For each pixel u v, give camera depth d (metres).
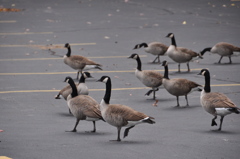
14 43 35.62
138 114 13.66
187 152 13.16
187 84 18.81
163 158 12.63
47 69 27.33
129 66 27.98
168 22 43.53
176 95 19.11
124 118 13.69
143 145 13.88
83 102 15.02
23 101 20.09
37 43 35.56
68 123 16.80
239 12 48.84
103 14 49.41
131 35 37.91
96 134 15.29
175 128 15.90
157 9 52.41
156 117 17.47
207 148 13.52
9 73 26.17
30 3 59.12
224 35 36.81
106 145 13.90
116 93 21.50
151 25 42.19
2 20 46.09
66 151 13.30
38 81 24.17
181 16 46.81
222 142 14.13
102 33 39.03
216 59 30.02
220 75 25.00
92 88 22.61
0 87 22.77
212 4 55.44
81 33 39.22
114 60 29.66
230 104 14.71
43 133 15.37
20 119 17.28
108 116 13.93
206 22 43.06
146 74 20.38
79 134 15.27
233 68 26.91
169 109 18.67
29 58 30.58
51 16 48.44
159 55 28.89
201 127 15.99
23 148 13.64
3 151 13.34
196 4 55.78
